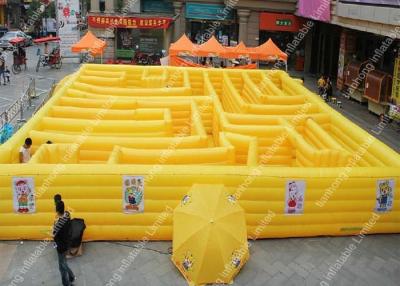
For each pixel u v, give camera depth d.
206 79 19.55
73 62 36.22
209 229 9.66
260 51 27.31
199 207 10.03
